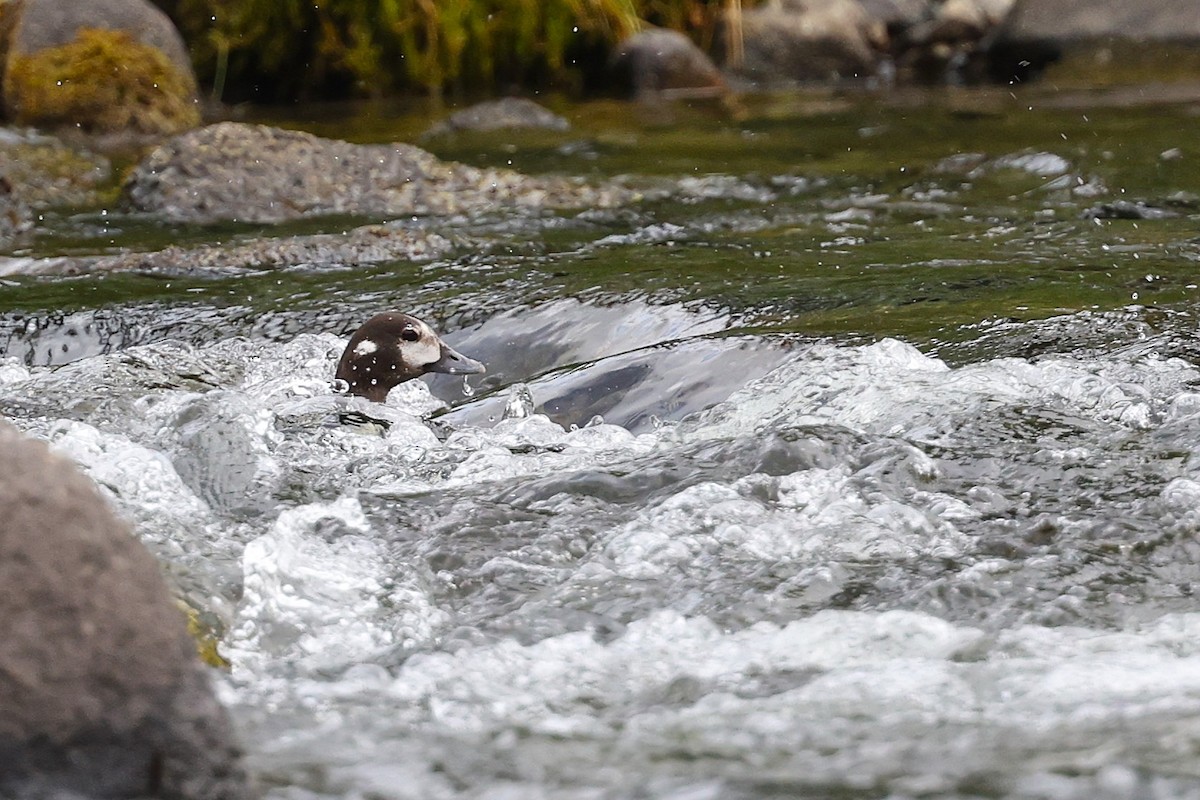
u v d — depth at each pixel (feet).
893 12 209.67
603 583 41.78
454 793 29.99
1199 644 36.50
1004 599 39.63
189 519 46.65
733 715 33.47
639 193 116.67
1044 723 32.12
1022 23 186.80
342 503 45.29
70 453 49.01
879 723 32.65
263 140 120.06
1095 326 64.75
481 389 72.69
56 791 25.46
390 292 84.07
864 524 44.80
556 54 198.39
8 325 79.36
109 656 25.79
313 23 192.13
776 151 138.21
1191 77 175.32
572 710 34.22
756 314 71.82
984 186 115.03
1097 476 47.85
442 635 38.68
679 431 57.31
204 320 79.71
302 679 35.88
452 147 146.82
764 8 206.49
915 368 59.26
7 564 25.20
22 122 156.56
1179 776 29.07
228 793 26.86
